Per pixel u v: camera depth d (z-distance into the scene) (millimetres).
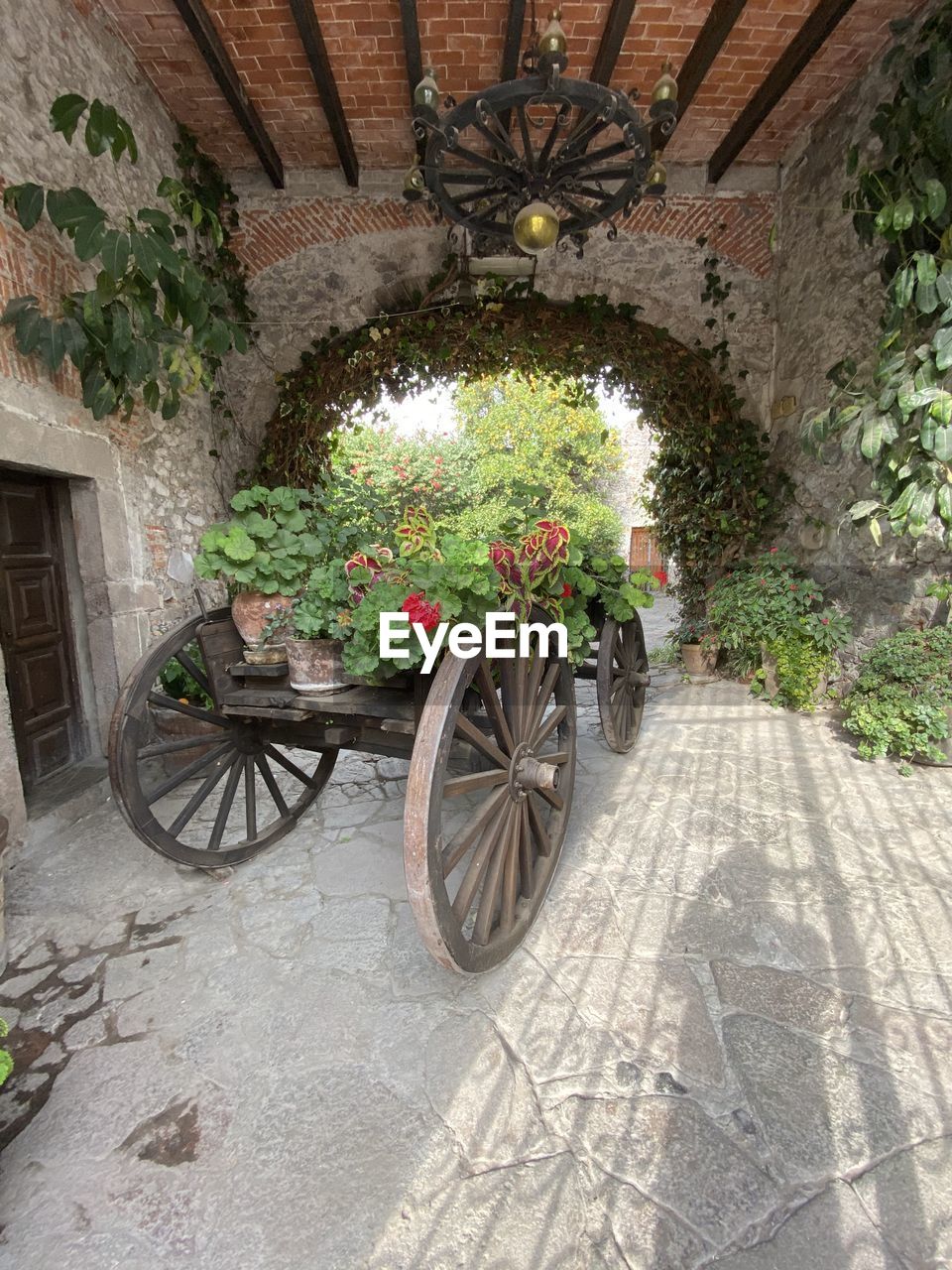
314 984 1733
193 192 4348
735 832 2580
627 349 5047
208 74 3803
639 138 2363
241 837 2635
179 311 3182
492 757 1638
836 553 4336
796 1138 1253
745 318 5066
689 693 4883
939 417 2703
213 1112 1350
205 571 1875
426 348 5086
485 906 1644
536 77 2129
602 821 2711
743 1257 1046
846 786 3021
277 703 1885
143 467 3615
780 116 4375
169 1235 1109
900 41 3518
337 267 4895
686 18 3439
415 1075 1432
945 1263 1027
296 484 5211
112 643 3293
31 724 2994
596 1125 1294
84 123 3094
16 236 2586
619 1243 1072
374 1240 1092
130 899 2188
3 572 2844
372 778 3340
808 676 4152
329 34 3486
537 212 2512
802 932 1920
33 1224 1130
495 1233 1096
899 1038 1504
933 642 3287
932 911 2012
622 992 1674
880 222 3025
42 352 2520
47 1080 1441
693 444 5293
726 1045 1493
